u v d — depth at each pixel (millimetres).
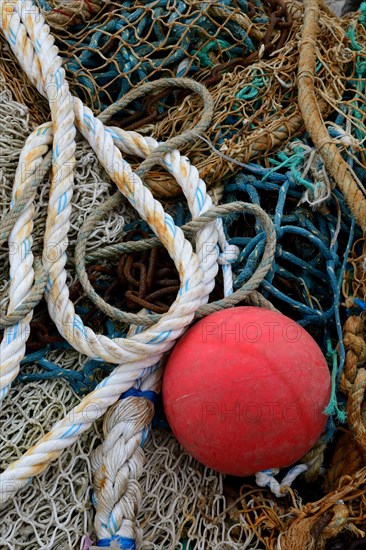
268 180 1448
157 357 1256
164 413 1326
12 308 1232
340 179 1367
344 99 1559
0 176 1355
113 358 1217
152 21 1591
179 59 1586
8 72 1502
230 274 1354
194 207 1351
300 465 1306
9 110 1431
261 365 1146
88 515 1229
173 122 1525
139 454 1242
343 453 1351
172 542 1254
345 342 1312
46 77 1430
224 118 1482
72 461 1234
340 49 1562
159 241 1348
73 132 1382
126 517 1195
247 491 1329
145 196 1336
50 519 1196
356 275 1387
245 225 1484
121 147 1456
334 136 1452
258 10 1688
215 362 1158
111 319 1358
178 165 1390
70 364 1324
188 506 1295
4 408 1255
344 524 1199
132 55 1568
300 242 1455
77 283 1349
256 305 1347
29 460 1157
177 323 1220
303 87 1464
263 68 1533
